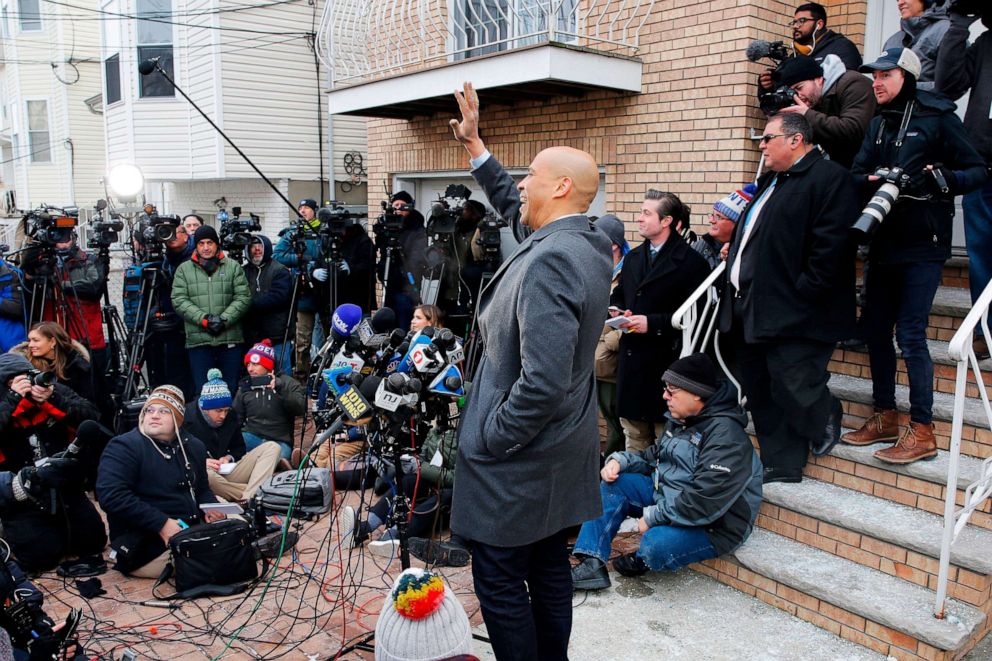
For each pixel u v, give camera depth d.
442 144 7.04
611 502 3.69
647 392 4.17
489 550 2.31
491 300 2.32
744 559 3.44
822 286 3.28
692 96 5.09
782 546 3.52
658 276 4.11
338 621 3.37
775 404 3.72
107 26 12.80
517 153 6.34
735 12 4.79
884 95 3.45
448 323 6.07
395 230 6.22
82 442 3.74
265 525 4.13
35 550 3.86
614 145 5.60
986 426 3.42
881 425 3.63
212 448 4.86
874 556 3.26
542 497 2.27
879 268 3.50
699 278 4.14
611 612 3.34
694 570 3.72
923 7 4.18
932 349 3.89
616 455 3.83
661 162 5.32
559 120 5.96
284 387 5.38
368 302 7.09
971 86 3.77
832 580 3.20
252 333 6.54
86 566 3.92
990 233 3.69
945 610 2.92
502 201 2.72
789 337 3.38
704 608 3.38
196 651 3.13
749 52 4.31
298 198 11.22
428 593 2.32
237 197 11.80
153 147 11.42
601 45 5.60
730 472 3.31
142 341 6.01
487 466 2.26
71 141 17.16
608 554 3.57
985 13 3.66
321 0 11.02
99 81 17.28
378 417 2.73
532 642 2.34
